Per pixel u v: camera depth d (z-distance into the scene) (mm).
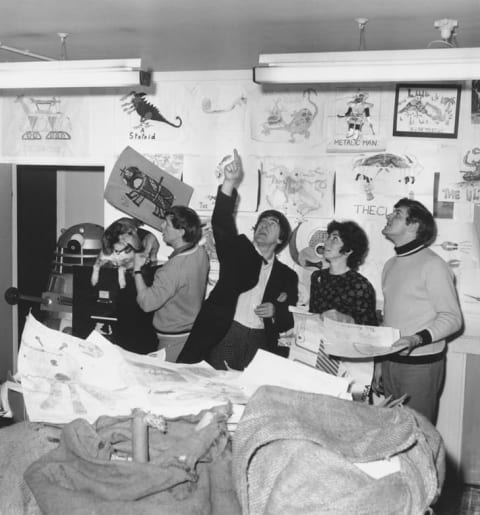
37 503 1391
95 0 2820
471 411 4195
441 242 4211
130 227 4543
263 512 1303
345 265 4309
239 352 4492
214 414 1486
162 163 4707
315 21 3129
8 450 1519
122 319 4535
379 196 4301
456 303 3654
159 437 1486
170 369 1809
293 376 1775
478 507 3871
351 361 3594
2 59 4258
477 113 4117
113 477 1355
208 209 4629
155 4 2869
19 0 2834
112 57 4172
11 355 5074
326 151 4387
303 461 1308
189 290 4465
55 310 4680
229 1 2799
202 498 1349
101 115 4820
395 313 3754
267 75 2965
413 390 3701
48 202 5934
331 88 4348
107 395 1667
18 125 5004
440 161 4195
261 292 4469
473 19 3035
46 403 1663
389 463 1366
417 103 4207
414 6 2816
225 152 4578
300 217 4441
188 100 4625
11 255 5059
